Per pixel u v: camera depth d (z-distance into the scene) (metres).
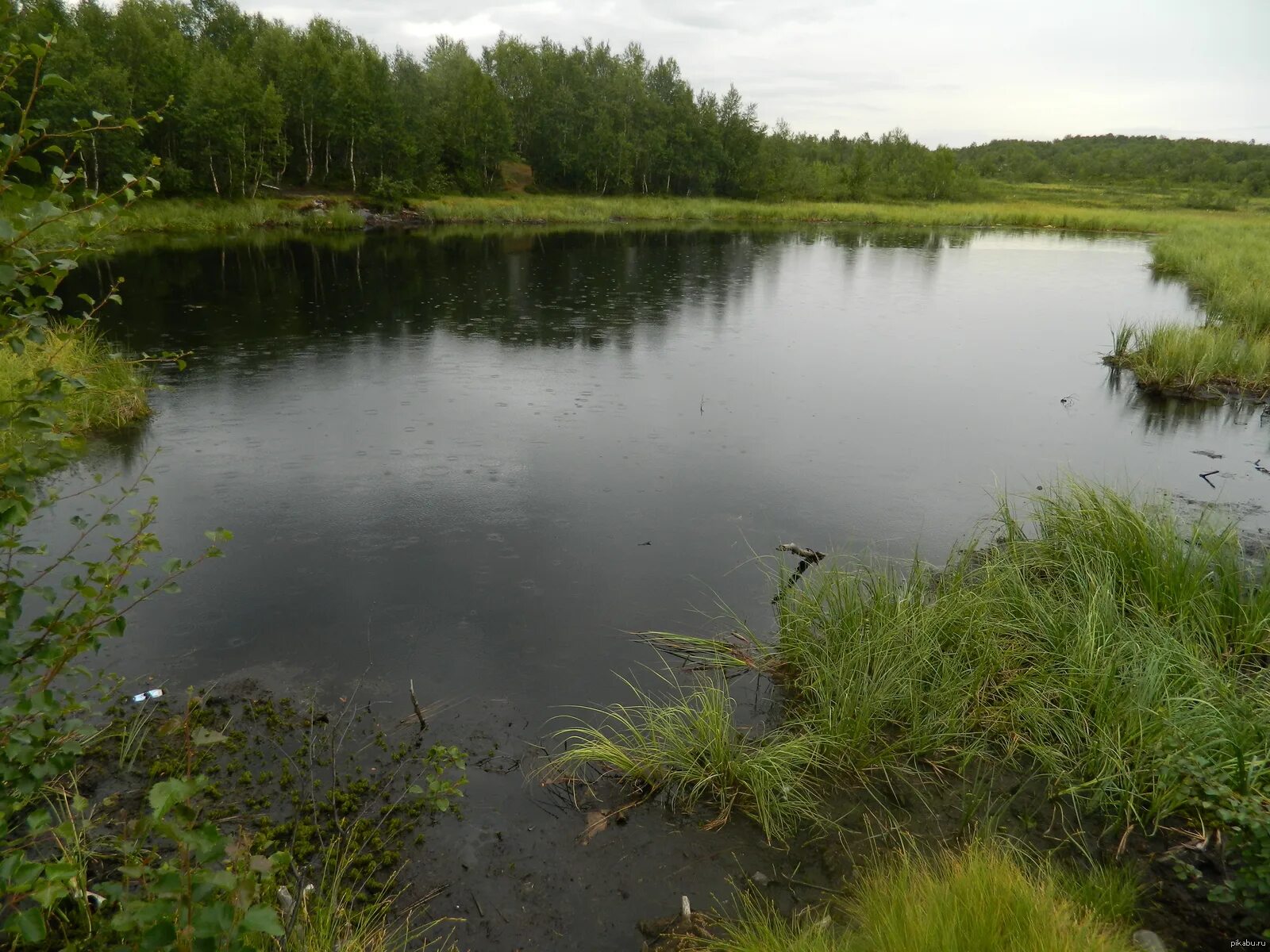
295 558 5.75
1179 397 10.62
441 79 51.88
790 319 15.70
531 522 6.43
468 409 9.39
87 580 2.80
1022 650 4.52
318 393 9.84
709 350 12.87
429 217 36.62
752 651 4.80
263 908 1.81
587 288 18.81
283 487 6.96
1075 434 9.05
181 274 18.92
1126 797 3.49
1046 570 5.32
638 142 53.53
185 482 7.00
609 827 3.47
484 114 46.62
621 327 14.49
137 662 4.48
